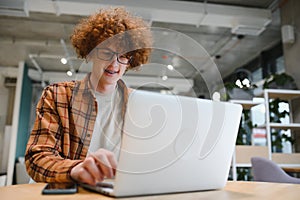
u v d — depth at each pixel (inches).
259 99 138.3
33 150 32.1
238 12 160.6
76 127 27.1
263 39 219.9
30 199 23.2
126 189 23.5
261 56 246.4
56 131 34.0
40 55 258.2
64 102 35.2
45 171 29.5
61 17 191.0
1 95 315.3
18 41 229.3
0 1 143.6
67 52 251.1
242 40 222.4
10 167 249.6
